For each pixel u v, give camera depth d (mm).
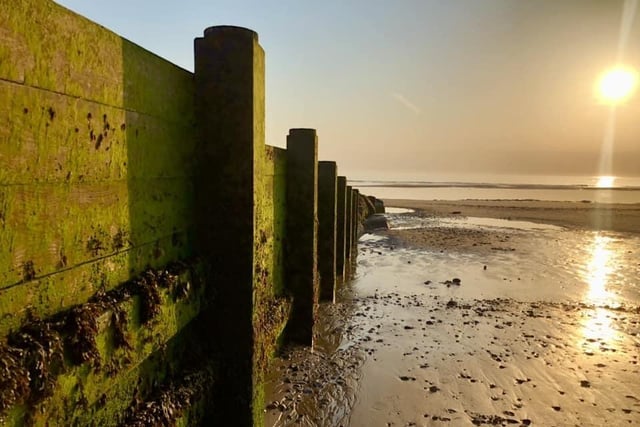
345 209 12656
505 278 13805
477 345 8133
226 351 3812
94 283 2406
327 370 6855
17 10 1790
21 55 1824
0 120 1732
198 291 3502
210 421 3768
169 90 3197
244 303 3748
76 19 2170
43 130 1977
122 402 2676
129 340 2562
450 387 6469
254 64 3621
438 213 36938
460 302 11008
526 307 10711
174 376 3367
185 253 3531
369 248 19297
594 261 16703
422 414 5738
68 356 2066
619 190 92250
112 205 2549
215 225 3701
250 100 3586
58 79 2057
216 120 3617
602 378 6891
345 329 8805
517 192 79875
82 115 2246
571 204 47844
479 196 66875
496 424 5562
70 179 2178
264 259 5156
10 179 1800
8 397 1662
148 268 2973
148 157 2934
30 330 1892
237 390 3846
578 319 9828
